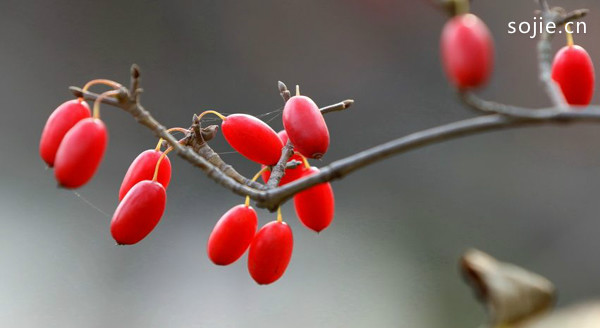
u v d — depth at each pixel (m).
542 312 0.50
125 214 0.56
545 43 0.55
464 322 1.18
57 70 1.64
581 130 1.48
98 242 1.26
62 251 1.22
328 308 1.17
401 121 1.69
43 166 1.40
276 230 0.57
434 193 1.43
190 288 1.20
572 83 0.56
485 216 1.40
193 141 0.57
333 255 1.26
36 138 1.54
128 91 0.54
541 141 1.48
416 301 1.21
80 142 0.54
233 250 0.57
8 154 1.45
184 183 1.34
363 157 0.53
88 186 1.35
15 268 1.17
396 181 1.44
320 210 0.57
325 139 0.56
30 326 1.10
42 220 1.27
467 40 0.50
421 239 1.36
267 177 0.58
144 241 1.26
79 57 1.67
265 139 0.57
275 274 0.57
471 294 1.22
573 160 1.46
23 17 1.66
